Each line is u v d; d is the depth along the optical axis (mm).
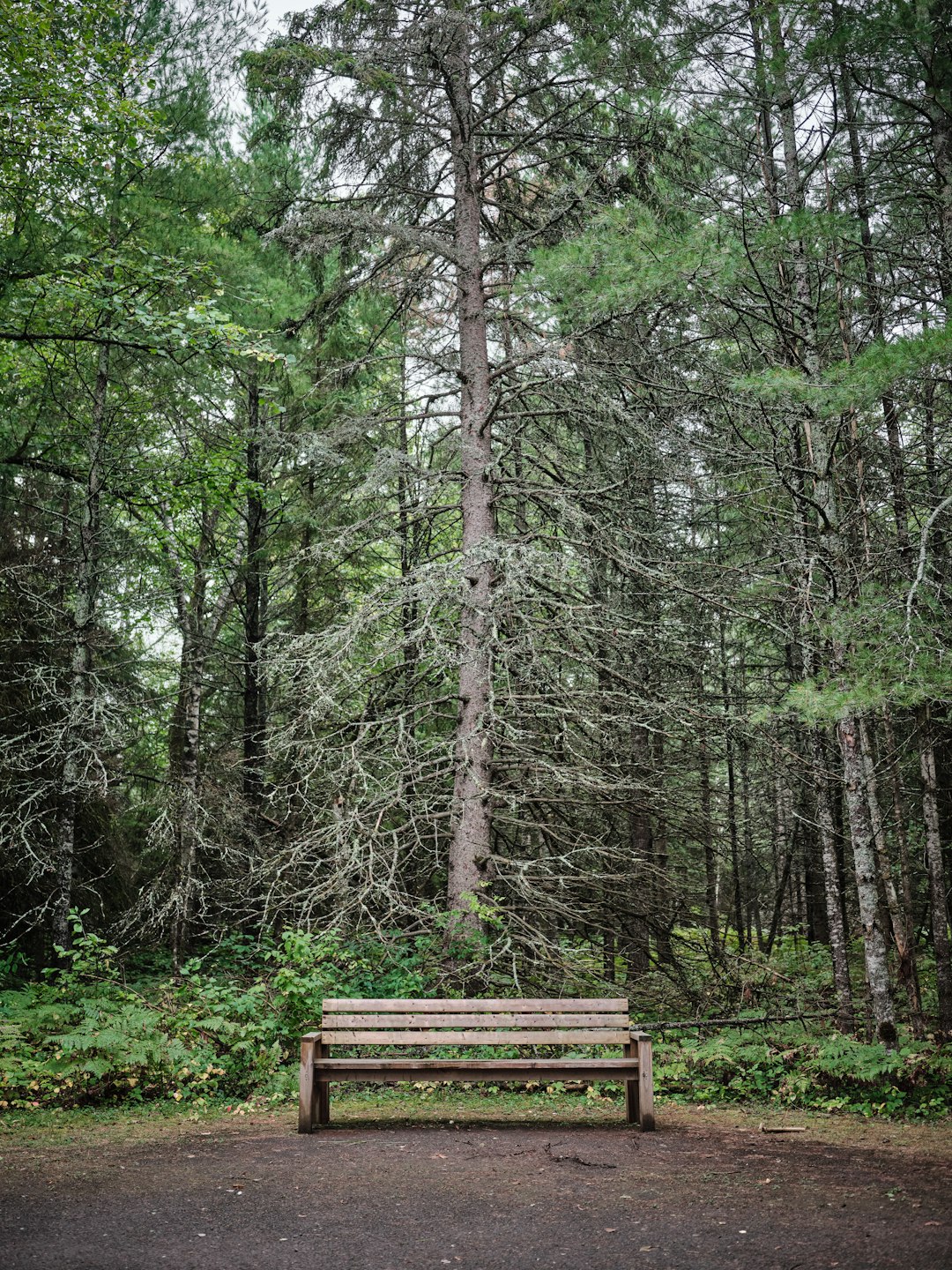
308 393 13367
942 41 8961
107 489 14125
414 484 12625
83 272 11945
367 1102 8273
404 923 11922
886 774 10414
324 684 11359
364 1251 4445
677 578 12227
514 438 12977
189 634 15883
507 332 13805
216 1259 4352
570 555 11531
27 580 14688
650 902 13172
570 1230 4695
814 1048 8875
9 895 13992
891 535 10227
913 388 10172
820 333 10742
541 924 12242
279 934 14219
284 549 14711
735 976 12969
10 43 10422
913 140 10609
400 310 13727
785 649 14055
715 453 10844
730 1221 4793
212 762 15750
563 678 13141
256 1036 8719
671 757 14578
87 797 14117
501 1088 8758
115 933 14273
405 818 12289
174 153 13391
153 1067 8344
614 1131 6977
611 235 9070
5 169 11680
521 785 12250
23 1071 7984
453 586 11406
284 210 13367
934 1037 9586
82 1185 5578
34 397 14203
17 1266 4258
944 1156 6031
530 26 11281
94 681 13352
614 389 12867
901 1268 4062
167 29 12836
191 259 12672
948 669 7078
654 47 10328
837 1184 5426
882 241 11742
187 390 14414
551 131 12727
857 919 16938
